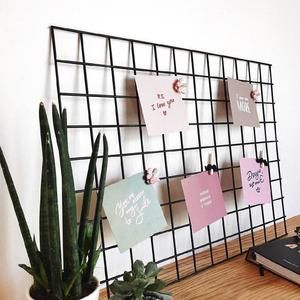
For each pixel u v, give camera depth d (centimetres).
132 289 48
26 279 57
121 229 60
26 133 56
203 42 83
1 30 54
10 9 54
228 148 90
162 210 74
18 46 55
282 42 106
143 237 63
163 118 69
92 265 48
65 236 43
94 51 64
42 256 45
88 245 49
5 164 44
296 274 64
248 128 95
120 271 69
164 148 74
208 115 85
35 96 57
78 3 62
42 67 58
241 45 93
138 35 70
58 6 59
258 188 87
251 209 96
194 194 73
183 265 77
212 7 85
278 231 97
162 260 73
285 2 107
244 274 72
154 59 73
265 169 90
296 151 111
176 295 63
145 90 68
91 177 49
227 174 89
